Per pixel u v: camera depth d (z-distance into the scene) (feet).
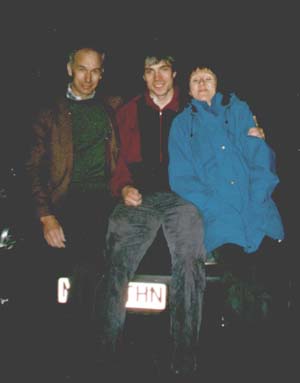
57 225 7.94
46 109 8.27
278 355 8.14
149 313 7.65
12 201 9.25
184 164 7.72
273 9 10.58
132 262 7.61
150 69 8.07
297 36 10.24
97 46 8.60
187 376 7.48
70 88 8.64
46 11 11.48
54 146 8.20
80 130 8.29
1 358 8.20
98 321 7.54
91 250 8.11
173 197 7.81
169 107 8.18
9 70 10.89
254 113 9.64
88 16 11.11
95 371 7.61
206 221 7.48
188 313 7.32
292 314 8.13
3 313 8.64
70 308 8.10
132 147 8.15
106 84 9.74
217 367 7.80
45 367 7.93
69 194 8.30
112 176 8.39
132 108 8.24
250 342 8.28
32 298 8.28
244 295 7.86
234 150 7.50
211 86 7.97
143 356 8.07
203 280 7.46
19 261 8.34
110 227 7.74
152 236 7.73
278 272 8.07
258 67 9.92
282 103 9.68
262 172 7.47
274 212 7.64
